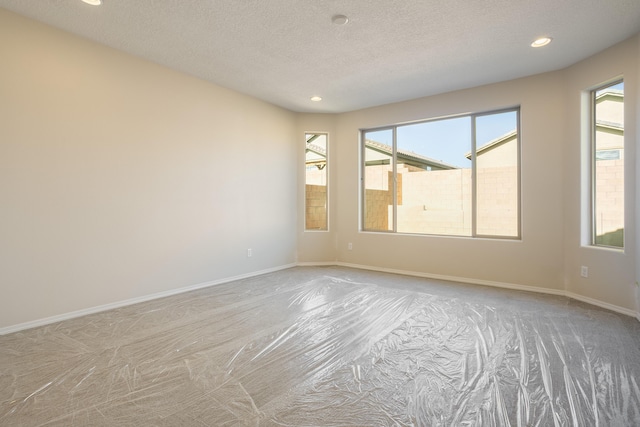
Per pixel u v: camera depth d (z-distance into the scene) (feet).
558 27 10.16
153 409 5.87
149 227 12.60
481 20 9.79
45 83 10.00
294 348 8.34
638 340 8.75
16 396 6.26
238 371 7.20
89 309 10.96
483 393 6.35
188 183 13.91
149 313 11.00
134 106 12.13
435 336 9.08
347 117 19.40
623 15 9.50
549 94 13.52
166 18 9.75
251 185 16.74
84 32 10.52
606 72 11.48
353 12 9.41
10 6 9.12
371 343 8.64
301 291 13.76
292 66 13.08
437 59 12.43
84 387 6.57
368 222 19.35
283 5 9.08
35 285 9.84
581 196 12.53
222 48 11.59
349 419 5.61
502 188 15.11
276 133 18.16
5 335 9.14
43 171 9.97
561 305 11.86
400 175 18.10
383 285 14.80
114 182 11.59
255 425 5.44
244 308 11.52
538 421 5.54
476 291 13.82
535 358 7.77
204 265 14.55
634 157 10.62
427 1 8.89
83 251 10.84
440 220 16.88
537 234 13.89
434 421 5.55
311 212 20.04
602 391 6.40
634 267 10.61
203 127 14.47
